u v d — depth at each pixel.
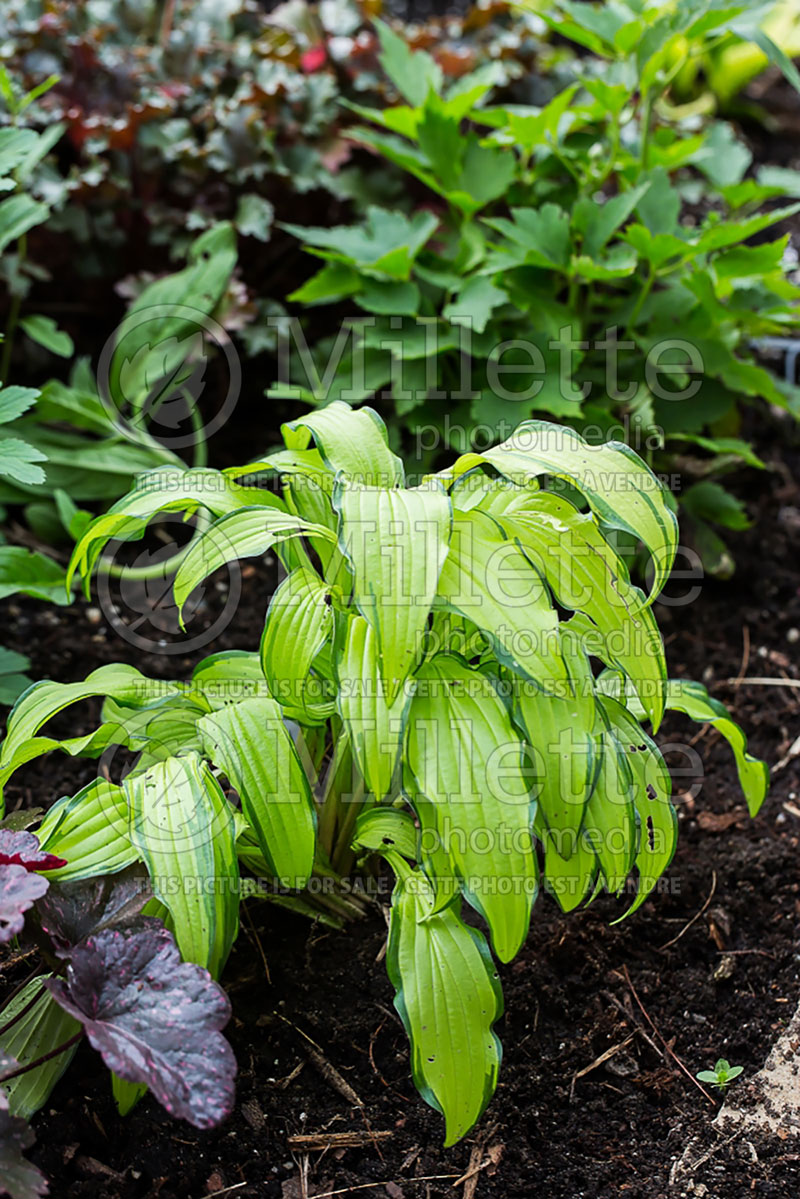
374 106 1.89
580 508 1.56
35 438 1.69
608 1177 1.28
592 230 1.58
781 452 1.91
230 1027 1.34
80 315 1.91
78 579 1.65
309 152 1.79
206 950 1.21
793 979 1.40
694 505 1.67
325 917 1.38
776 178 1.71
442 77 1.88
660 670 1.26
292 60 1.87
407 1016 1.22
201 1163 1.27
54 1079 1.25
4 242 1.58
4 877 1.20
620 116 1.70
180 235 1.76
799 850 1.49
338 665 1.22
